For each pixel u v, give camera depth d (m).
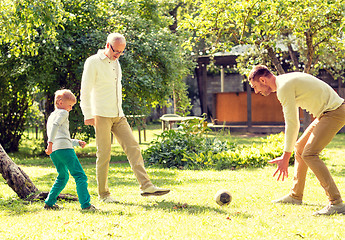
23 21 10.92
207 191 7.15
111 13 15.91
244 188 7.49
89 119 5.93
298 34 12.63
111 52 5.94
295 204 5.97
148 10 18.39
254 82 5.55
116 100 6.07
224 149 12.69
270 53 14.36
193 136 12.63
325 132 5.33
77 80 15.39
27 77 14.81
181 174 9.76
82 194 5.56
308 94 5.34
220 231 4.39
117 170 10.60
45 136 17.05
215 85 39.66
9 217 5.29
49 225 4.78
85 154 16.73
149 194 5.94
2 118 17.38
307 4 11.95
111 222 4.80
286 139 5.44
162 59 15.80
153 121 38.12
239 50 25.05
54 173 10.17
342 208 5.30
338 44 13.47
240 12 11.72
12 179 6.52
